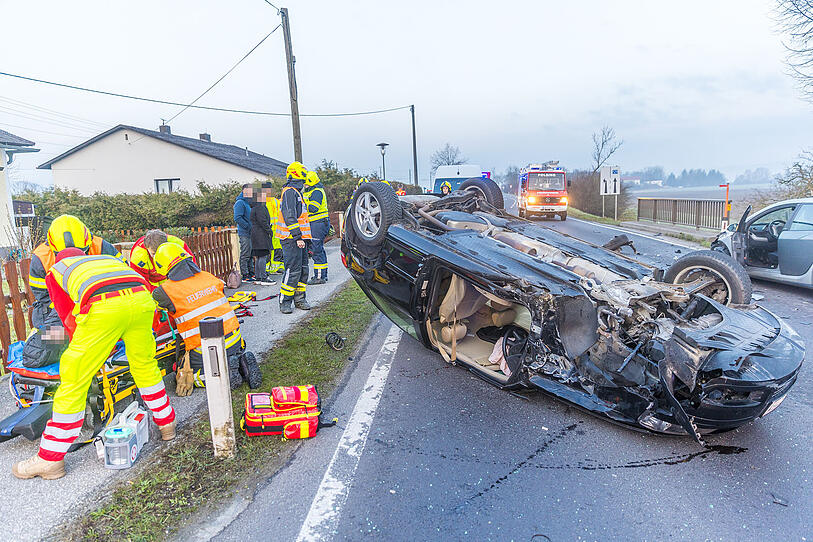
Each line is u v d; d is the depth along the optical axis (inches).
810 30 629.0
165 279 174.7
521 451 142.1
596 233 650.8
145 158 1218.0
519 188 1005.8
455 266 176.7
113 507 117.7
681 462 136.0
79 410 130.5
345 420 161.2
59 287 134.6
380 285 217.2
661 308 166.4
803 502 118.3
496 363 184.7
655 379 142.9
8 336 199.9
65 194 819.4
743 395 133.9
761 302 303.1
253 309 305.7
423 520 112.7
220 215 767.1
